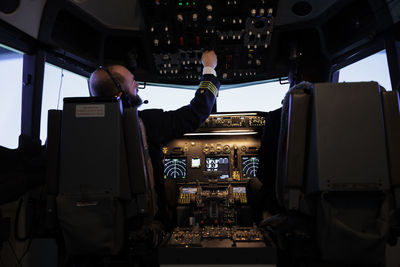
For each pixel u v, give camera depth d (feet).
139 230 5.02
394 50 8.54
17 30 8.54
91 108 4.60
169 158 9.46
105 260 5.04
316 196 4.64
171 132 5.68
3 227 5.85
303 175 4.71
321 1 9.32
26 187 6.20
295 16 9.86
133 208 4.91
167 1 8.88
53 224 4.92
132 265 4.96
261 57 10.75
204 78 6.24
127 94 5.69
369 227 4.43
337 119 4.36
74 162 4.60
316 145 4.37
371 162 4.32
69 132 4.62
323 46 10.68
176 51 10.44
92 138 4.58
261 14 9.16
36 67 9.35
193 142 9.51
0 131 9.09
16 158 6.29
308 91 4.71
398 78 8.52
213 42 10.11
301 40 10.99
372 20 9.05
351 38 9.87
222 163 9.37
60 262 5.69
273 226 5.36
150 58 10.89
